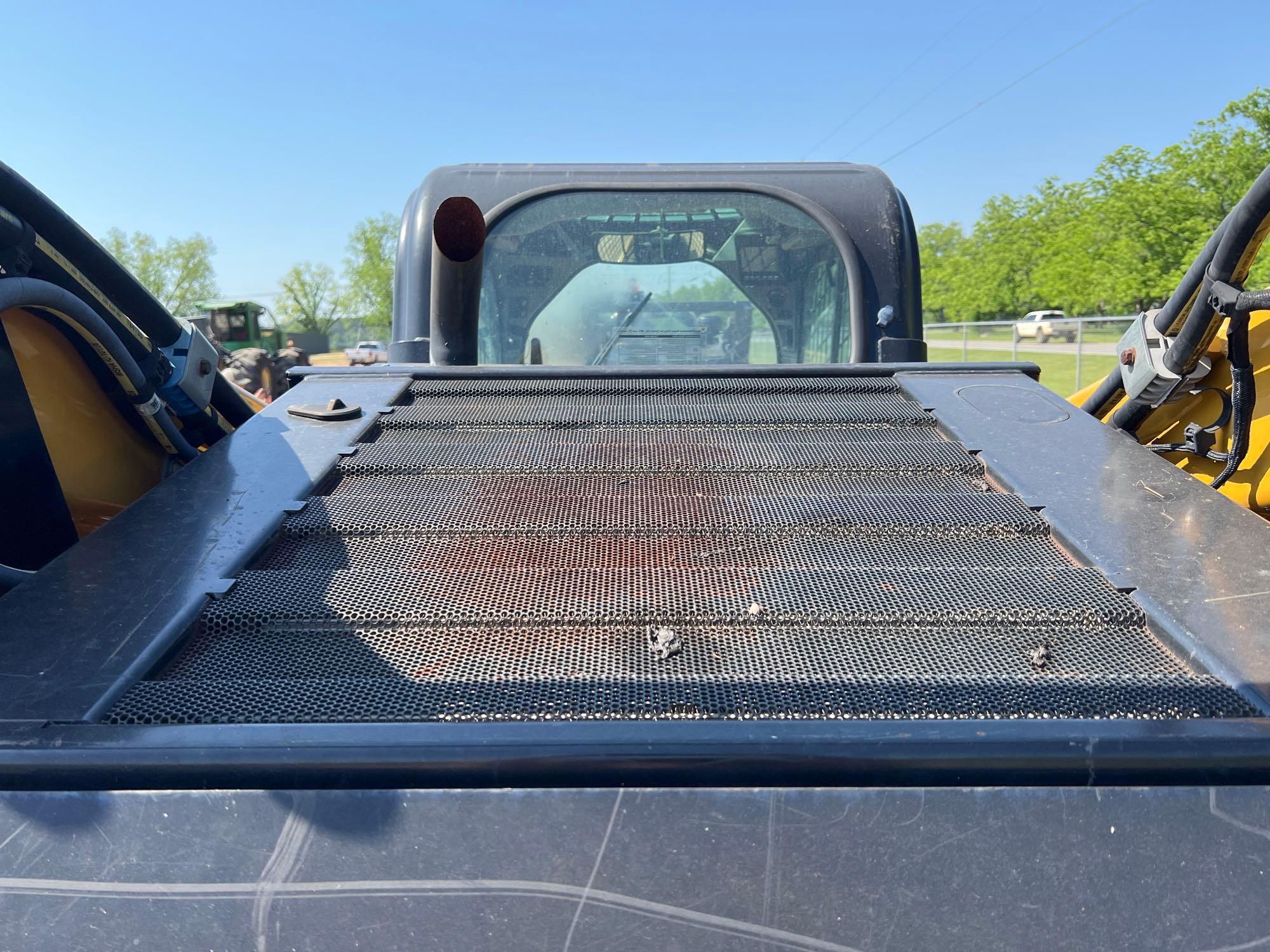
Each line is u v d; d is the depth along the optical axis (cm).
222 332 3278
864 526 142
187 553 133
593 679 108
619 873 88
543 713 102
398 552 137
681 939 87
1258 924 87
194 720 100
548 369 217
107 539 137
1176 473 157
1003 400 195
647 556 136
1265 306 158
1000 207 5991
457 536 142
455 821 90
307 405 196
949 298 6669
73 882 89
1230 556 129
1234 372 175
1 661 108
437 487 160
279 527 143
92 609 119
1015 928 87
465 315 226
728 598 123
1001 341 3153
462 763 91
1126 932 87
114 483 189
